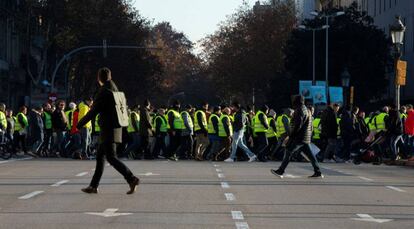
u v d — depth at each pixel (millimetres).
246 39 127938
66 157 50594
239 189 26406
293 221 18469
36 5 96312
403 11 114688
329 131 48875
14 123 54688
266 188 26938
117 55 105250
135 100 122438
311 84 101875
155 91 116062
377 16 130125
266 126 49219
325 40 113625
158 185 27609
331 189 26859
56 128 50781
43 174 32812
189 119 50156
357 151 51406
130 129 49719
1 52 100688
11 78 102625
